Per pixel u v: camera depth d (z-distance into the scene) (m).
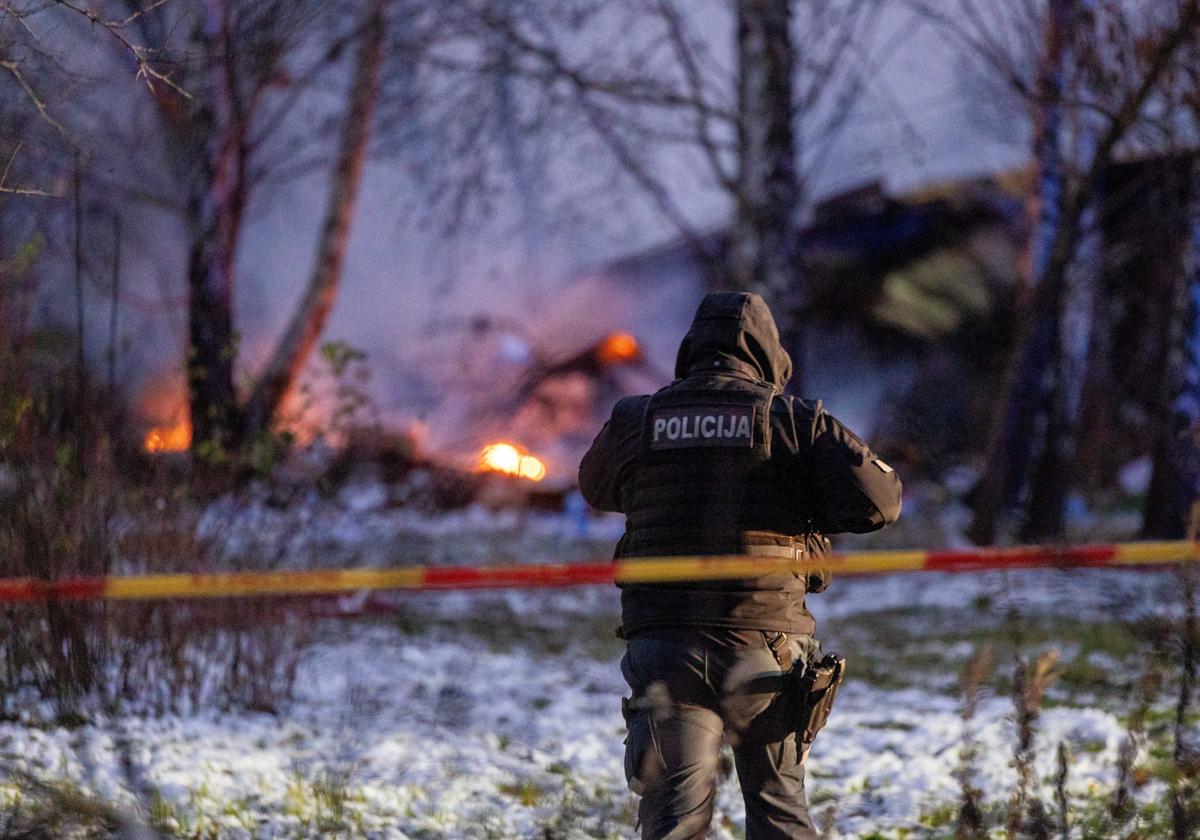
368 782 20.31
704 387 13.84
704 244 59.25
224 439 28.03
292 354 53.25
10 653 22.75
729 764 15.15
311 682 27.45
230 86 48.47
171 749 20.95
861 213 84.94
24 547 22.61
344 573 13.02
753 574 13.00
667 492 13.49
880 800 20.39
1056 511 53.09
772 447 13.41
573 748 23.58
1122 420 70.25
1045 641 32.81
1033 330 53.22
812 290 83.62
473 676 30.02
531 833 18.25
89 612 23.05
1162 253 55.66
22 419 23.11
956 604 41.31
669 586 13.23
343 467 28.95
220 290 47.31
